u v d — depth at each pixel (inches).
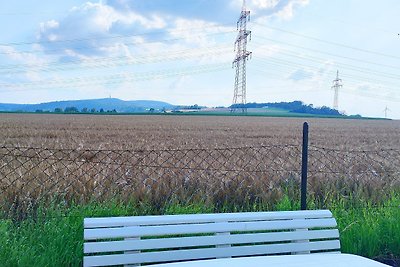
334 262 105.0
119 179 291.1
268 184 300.7
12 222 202.1
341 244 192.4
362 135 1418.6
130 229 118.3
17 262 149.3
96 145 824.3
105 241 117.5
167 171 319.3
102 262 116.5
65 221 178.2
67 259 159.5
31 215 212.5
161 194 272.1
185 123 1994.3
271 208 266.4
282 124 2102.6
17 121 1897.1
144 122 2018.9
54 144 842.2
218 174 319.9
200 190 275.6
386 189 316.5
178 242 122.3
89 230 115.4
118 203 231.3
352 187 327.9
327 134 1422.2
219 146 852.0
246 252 128.7
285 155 488.4
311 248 135.7
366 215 223.5
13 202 234.5
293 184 306.2
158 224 121.7
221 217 128.0
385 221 211.2
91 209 198.8
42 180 280.4
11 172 275.7
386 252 198.8
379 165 435.8
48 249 158.9
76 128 1461.6
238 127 1726.1
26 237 169.2
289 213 136.6
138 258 119.0
